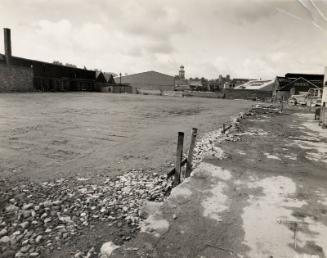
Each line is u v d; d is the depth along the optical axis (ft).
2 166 19.85
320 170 18.86
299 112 81.56
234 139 30.30
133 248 9.00
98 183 17.25
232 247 9.16
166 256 8.60
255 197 13.51
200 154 25.23
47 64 157.48
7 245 10.46
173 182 16.30
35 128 36.09
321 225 10.82
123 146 28.14
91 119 48.21
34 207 13.48
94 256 9.86
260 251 8.99
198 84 282.77
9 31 124.88
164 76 257.55
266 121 52.75
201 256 8.64
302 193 14.24
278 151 24.72
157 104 101.30
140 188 16.60
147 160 23.06
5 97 94.02
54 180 17.49
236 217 11.32
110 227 11.97
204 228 10.34
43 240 10.87
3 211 13.11
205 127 44.98
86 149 26.11
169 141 31.63
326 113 44.29
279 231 10.28
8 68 122.62
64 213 13.12
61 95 124.16
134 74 264.31
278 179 16.37
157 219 10.94
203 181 15.47
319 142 30.40
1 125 37.22
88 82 199.41
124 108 75.61
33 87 142.00
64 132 34.30
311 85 173.78
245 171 17.65
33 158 22.21
